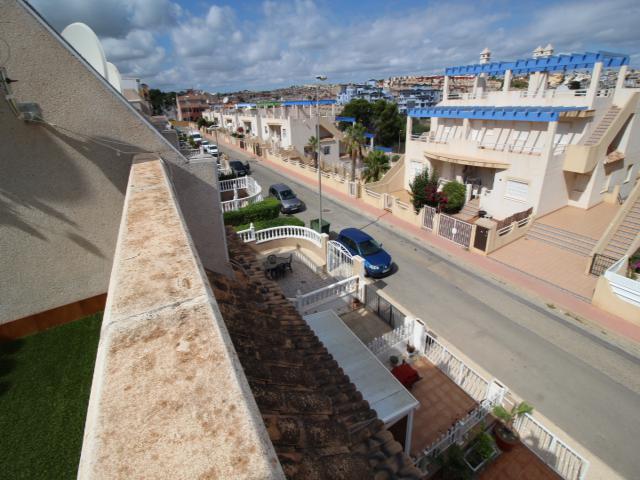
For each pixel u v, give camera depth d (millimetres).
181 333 1431
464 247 17609
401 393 7035
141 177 3781
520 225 17766
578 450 7684
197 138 47281
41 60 3986
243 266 7551
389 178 26594
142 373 1241
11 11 3732
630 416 8477
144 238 2295
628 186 21984
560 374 9766
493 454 7266
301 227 15969
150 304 1605
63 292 4750
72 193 4520
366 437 3227
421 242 18625
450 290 14008
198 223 5832
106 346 1356
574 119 18141
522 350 10695
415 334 10164
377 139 62531
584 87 22109
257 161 40875
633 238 15086
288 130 39656
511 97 20984
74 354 4133
